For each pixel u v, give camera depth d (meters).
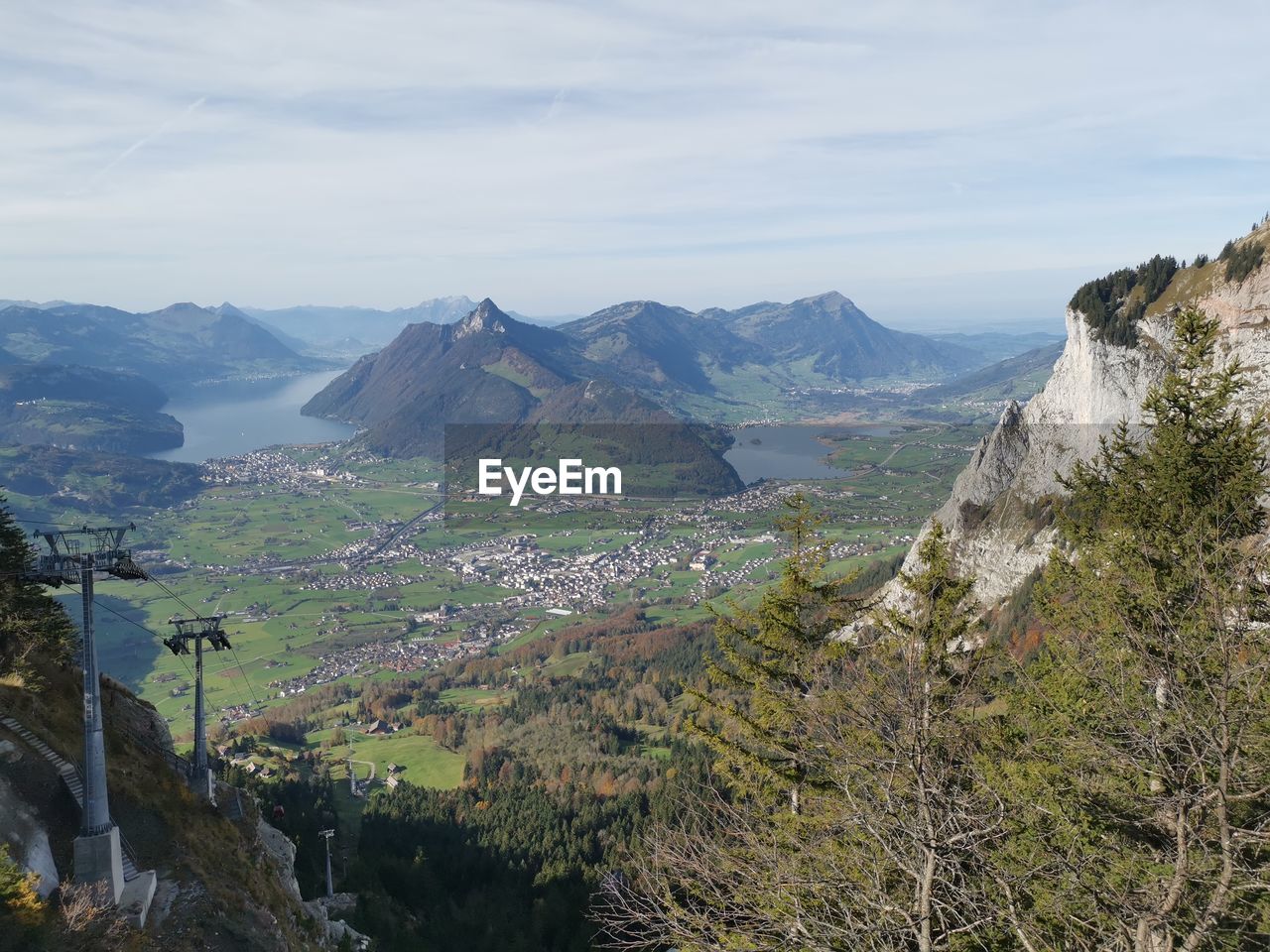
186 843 38.03
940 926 16.41
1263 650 17.91
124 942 29.22
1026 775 20.05
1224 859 15.08
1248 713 16.19
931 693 18.23
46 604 48.91
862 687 19.75
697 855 21.36
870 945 16.03
